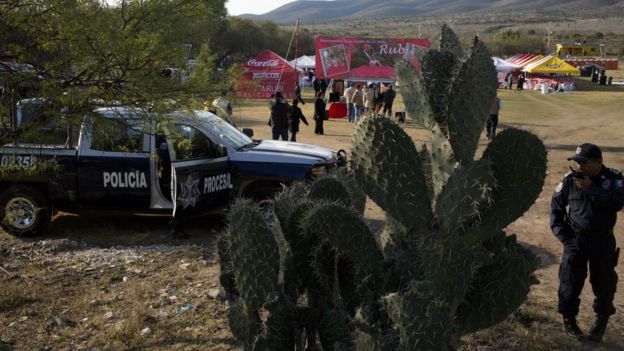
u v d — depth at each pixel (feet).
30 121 15.12
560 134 67.46
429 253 8.74
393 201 8.85
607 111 99.91
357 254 9.39
